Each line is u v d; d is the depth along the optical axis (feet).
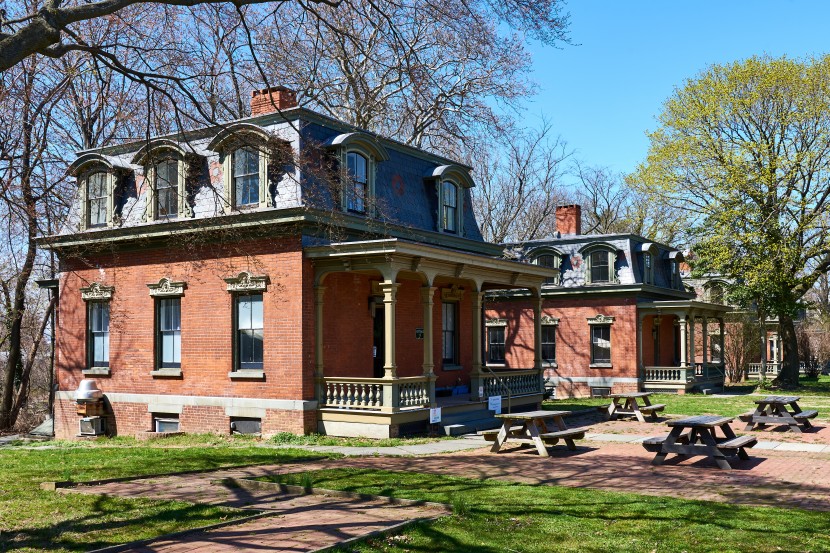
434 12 53.26
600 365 126.52
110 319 76.74
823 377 194.80
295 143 65.62
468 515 32.30
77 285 79.71
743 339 156.66
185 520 32.09
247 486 40.47
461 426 66.64
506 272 78.69
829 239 123.13
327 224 64.49
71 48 39.04
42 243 77.25
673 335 145.28
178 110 45.65
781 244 122.52
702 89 130.72
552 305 131.75
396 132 108.68
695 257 149.79
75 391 79.05
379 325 74.49
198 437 66.80
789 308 125.90
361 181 70.69
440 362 83.87
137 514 33.42
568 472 45.11
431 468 46.85
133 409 74.64
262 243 66.54
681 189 133.39
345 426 63.16
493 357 136.98
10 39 32.60
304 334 63.87
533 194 179.01
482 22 47.80
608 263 127.03
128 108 94.58
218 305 69.21
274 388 65.16
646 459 50.62
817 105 121.29
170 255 72.59
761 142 126.00
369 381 62.34
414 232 75.97
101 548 27.99
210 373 69.46
